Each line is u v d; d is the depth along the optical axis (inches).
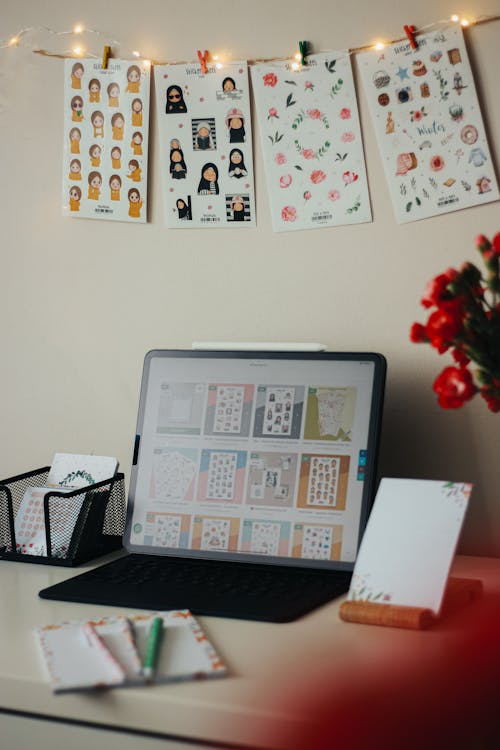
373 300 58.7
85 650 39.8
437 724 35.3
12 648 40.8
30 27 66.6
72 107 65.5
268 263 61.3
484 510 56.6
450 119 56.1
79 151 65.5
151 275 64.4
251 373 56.1
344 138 58.8
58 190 66.6
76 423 67.0
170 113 63.0
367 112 58.2
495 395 44.5
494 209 55.7
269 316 61.5
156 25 63.2
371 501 51.3
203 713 34.6
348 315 59.4
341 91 58.6
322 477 52.9
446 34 55.6
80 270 66.4
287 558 52.4
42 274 67.5
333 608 46.1
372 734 33.4
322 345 56.1
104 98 64.7
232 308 62.4
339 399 53.6
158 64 63.2
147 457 57.1
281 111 60.2
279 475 53.9
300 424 54.2
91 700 36.5
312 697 34.8
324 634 41.8
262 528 53.4
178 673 36.7
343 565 51.0
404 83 57.0
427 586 42.9
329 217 59.4
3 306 68.7
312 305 60.3
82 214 65.6
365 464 52.1
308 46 59.4
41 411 68.1
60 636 41.4
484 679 37.1
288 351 55.5
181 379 57.6
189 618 43.2
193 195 62.8
